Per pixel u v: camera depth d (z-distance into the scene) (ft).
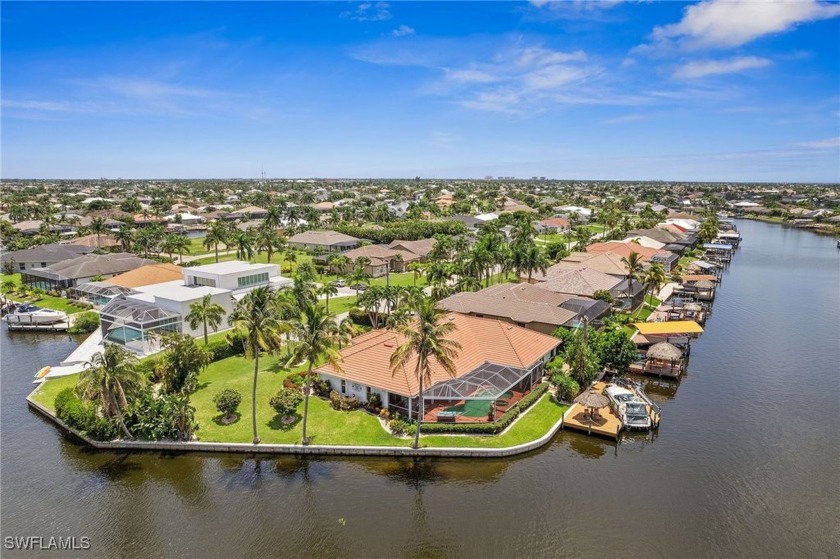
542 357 208.54
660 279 310.65
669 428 174.29
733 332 279.90
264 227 541.75
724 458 156.46
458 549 120.67
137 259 386.52
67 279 336.70
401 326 181.78
